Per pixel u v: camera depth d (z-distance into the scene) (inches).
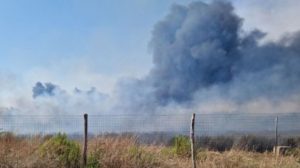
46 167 717.3
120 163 751.7
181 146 866.8
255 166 839.7
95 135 820.0
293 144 1066.7
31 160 716.0
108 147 779.4
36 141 807.7
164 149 872.3
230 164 827.4
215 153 888.9
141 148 815.7
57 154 749.3
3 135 808.3
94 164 741.3
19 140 810.2
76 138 812.6
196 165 797.9
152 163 773.3
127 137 828.6
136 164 758.5
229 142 968.9
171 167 781.3
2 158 701.3
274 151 992.2
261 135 1026.1
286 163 890.1
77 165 742.5
